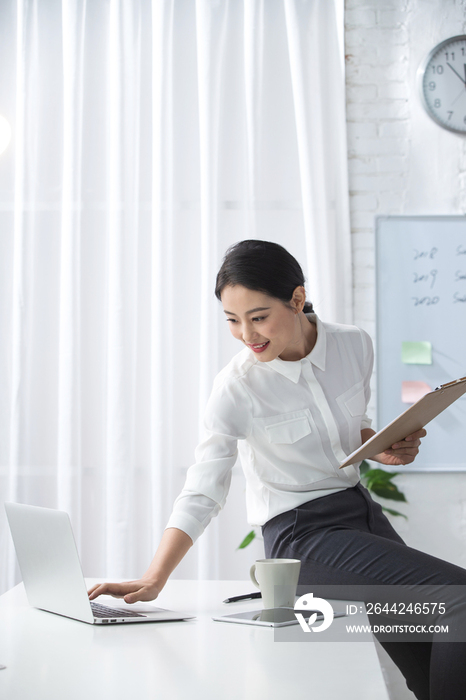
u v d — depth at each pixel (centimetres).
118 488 227
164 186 234
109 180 239
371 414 237
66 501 228
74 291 233
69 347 231
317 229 229
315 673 65
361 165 243
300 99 231
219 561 227
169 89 235
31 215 239
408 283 240
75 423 229
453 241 240
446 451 235
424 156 243
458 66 242
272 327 116
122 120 235
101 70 240
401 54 244
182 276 234
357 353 139
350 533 109
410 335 239
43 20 243
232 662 69
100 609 97
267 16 236
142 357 234
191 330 234
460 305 238
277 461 127
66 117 237
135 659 71
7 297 241
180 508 115
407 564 99
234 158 236
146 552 229
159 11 236
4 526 232
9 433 237
